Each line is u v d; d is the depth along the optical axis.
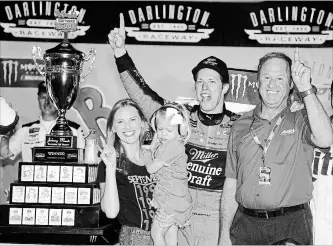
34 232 2.58
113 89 3.10
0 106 2.91
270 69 2.92
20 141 3.10
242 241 2.89
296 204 2.84
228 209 2.93
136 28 3.10
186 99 3.05
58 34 3.12
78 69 2.80
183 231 2.95
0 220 2.59
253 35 3.07
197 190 2.97
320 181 2.92
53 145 2.70
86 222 2.60
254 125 2.93
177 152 2.84
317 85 3.04
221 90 3.00
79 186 2.61
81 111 3.10
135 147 2.98
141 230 2.91
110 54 3.11
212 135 2.99
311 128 2.72
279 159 2.87
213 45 3.08
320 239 2.89
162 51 3.09
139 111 3.01
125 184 2.96
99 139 3.08
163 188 2.83
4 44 3.12
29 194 2.60
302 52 3.06
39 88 3.12
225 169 2.96
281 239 2.83
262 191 2.84
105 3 3.11
